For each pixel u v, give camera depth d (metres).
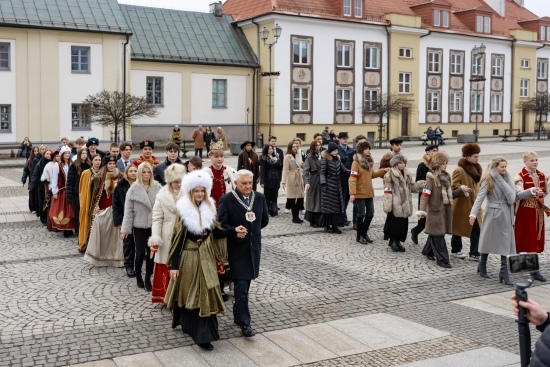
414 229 12.57
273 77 35.97
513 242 9.73
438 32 53.28
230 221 7.22
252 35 47.38
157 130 43.38
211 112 45.47
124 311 8.09
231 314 7.97
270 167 15.81
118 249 10.48
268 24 45.47
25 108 36.84
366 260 11.17
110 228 10.42
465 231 11.09
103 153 12.84
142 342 6.96
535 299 8.87
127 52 39.81
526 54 60.62
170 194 8.06
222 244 6.98
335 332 7.33
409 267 10.68
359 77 49.25
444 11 54.38
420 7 54.06
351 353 6.66
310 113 47.12
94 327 7.47
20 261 10.92
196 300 6.52
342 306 8.39
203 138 37.66
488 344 6.96
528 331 3.65
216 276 6.65
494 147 43.62
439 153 10.66
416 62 52.28
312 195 14.23
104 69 39.03
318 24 46.72
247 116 46.94
